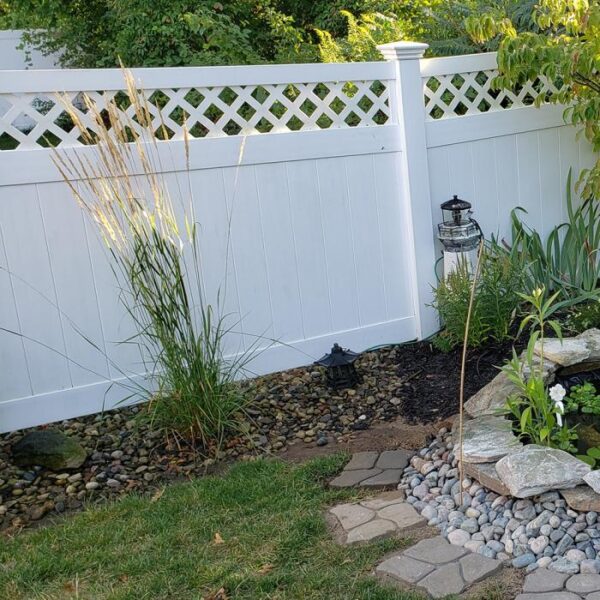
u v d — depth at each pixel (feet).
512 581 8.08
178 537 9.52
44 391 12.94
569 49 15.42
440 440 11.71
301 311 14.94
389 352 15.65
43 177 12.43
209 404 12.10
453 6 20.63
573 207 18.34
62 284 12.82
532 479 9.11
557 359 12.63
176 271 11.67
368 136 15.10
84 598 8.41
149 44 27.20
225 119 13.93
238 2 28.78
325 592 8.14
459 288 14.71
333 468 11.19
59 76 12.48
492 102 16.84
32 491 11.18
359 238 15.34
